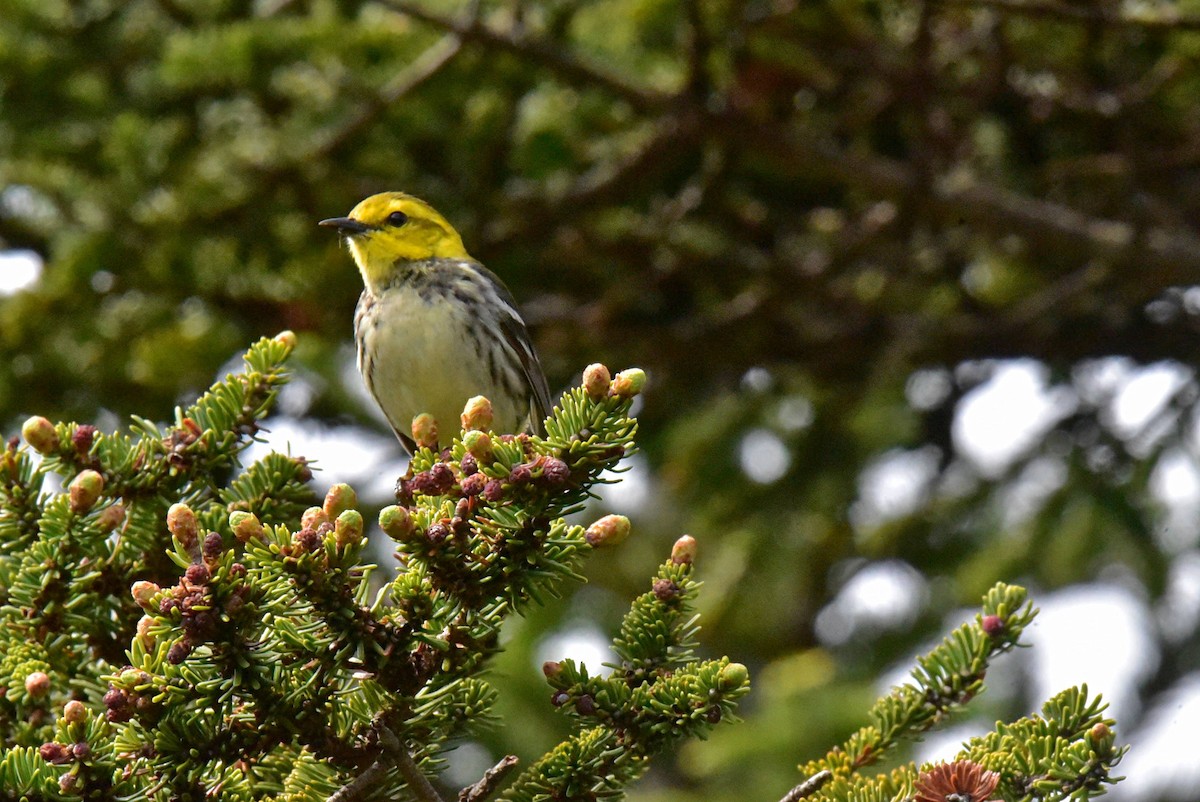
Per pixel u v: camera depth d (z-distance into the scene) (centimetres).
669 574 528
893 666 1432
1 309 1302
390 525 438
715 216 1415
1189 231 1311
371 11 1363
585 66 1203
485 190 1312
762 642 1557
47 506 562
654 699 498
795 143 1238
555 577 456
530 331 1394
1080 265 1475
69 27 1302
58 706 569
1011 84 1259
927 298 1456
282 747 530
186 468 596
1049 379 1448
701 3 1118
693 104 1208
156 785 457
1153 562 1365
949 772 462
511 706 1127
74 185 1316
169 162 1277
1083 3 1141
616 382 455
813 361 1441
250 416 609
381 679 453
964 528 1445
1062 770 488
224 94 1309
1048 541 1361
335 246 1312
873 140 1415
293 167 1266
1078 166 1259
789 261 1387
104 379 1341
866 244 1337
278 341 614
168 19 1344
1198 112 1280
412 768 468
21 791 448
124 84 1320
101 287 1309
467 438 449
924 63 1179
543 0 1248
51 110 1306
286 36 1261
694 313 1478
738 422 1453
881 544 1458
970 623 569
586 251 1387
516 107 1321
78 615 572
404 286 991
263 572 440
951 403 1502
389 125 1293
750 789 1083
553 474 438
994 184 1374
